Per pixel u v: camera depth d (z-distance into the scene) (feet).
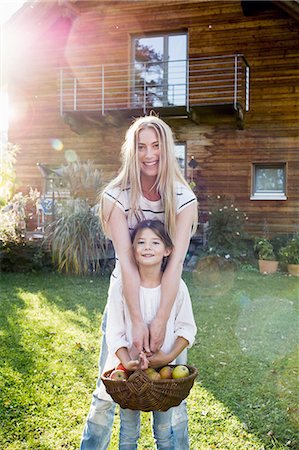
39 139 42.96
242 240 34.42
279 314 19.63
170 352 7.04
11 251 29.50
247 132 37.93
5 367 13.17
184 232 7.25
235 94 35.06
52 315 19.25
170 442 7.68
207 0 38.34
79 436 9.65
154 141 7.18
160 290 7.09
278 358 14.23
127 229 7.26
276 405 10.99
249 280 27.55
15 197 34.06
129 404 6.40
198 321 18.52
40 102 43.01
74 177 32.73
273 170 38.06
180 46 39.75
